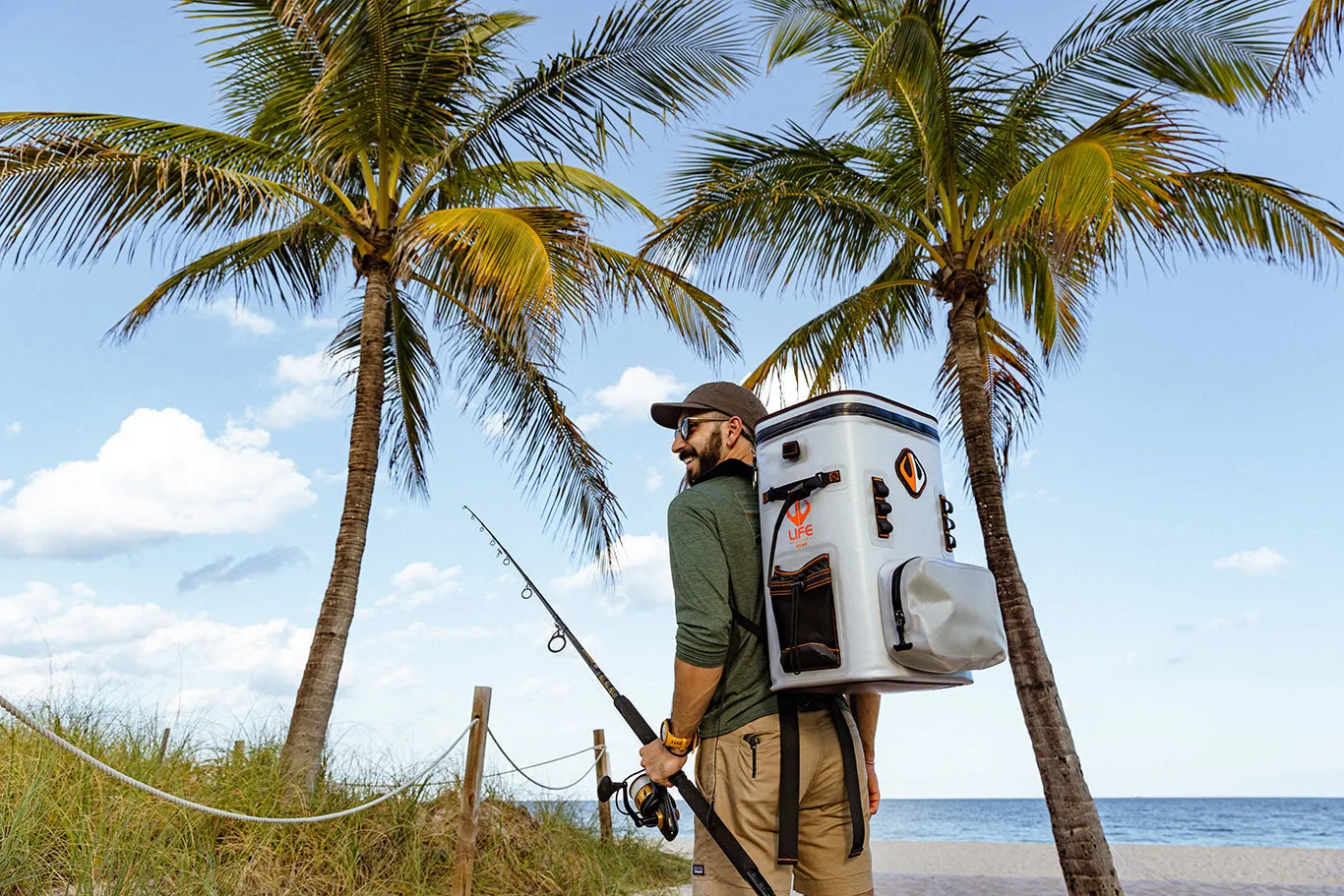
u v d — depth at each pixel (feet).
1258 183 22.43
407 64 22.53
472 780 16.55
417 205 27.27
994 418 32.35
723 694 5.88
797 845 5.60
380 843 18.16
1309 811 227.61
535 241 20.07
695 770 5.95
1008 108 25.90
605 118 23.90
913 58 23.12
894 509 6.11
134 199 20.53
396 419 30.66
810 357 31.32
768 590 6.00
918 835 201.77
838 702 6.16
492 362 28.99
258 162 24.39
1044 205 20.43
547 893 19.25
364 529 23.43
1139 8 23.97
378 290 25.05
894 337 32.22
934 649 5.52
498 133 24.50
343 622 22.33
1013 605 23.80
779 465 6.29
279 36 23.58
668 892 21.53
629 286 26.25
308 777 19.66
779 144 25.91
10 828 13.15
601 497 29.96
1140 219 21.43
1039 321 30.78
